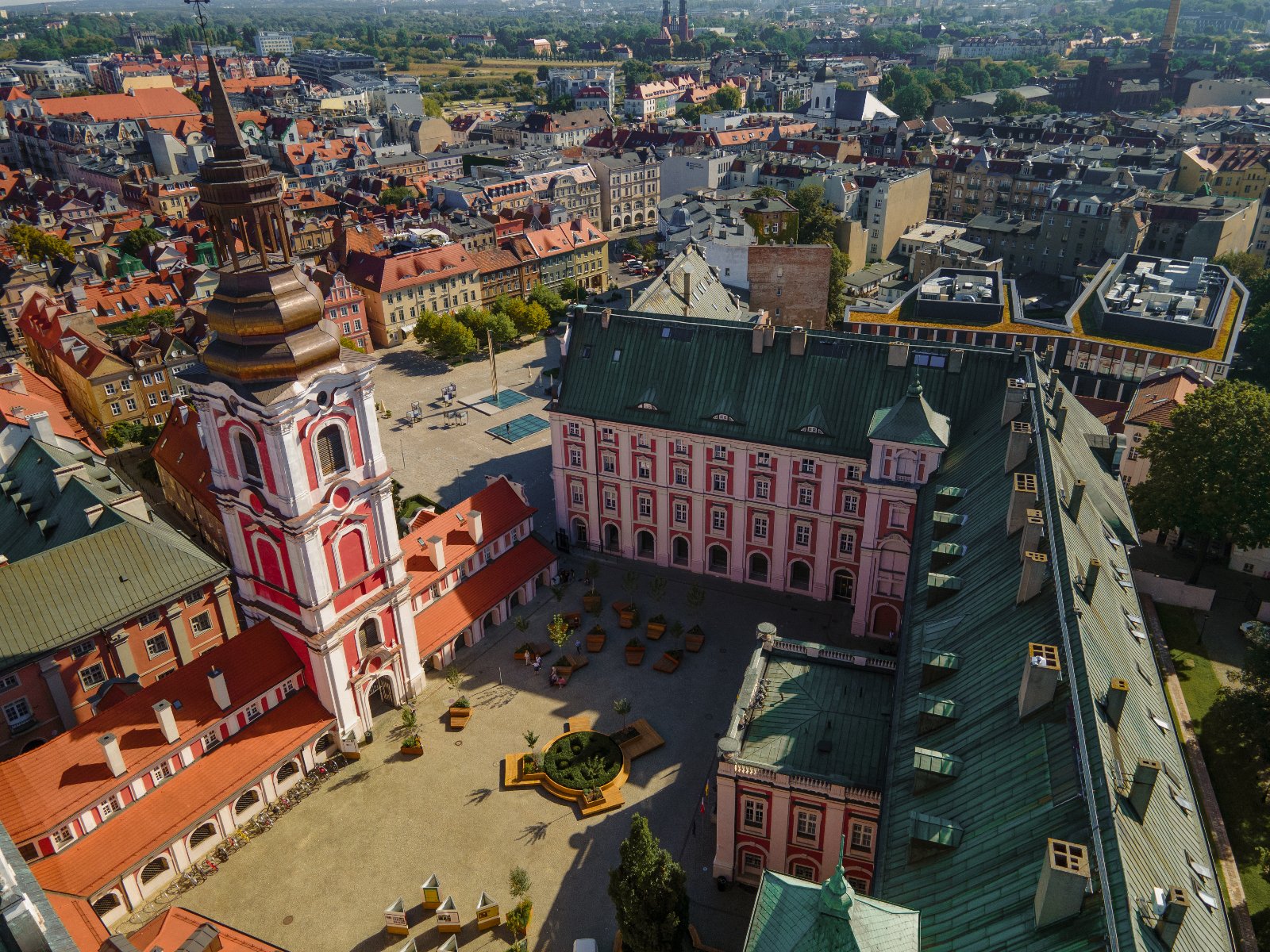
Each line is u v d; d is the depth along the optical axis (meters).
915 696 58.72
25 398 119.44
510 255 193.62
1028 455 71.44
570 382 103.88
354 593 76.62
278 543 71.38
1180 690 82.62
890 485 85.25
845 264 185.88
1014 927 38.88
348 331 169.62
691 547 104.38
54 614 77.50
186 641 85.75
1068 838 40.47
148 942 57.28
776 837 62.97
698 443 97.50
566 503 108.62
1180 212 189.00
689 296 123.81
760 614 98.00
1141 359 130.75
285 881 68.88
